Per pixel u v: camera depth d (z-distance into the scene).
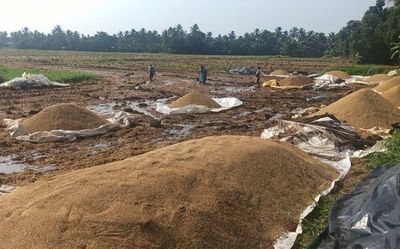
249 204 5.27
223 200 5.07
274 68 41.66
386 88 18.84
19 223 4.57
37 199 4.96
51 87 22.16
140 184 4.99
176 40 88.81
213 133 11.80
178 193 4.97
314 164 7.32
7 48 98.81
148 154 6.07
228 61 53.84
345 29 73.38
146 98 18.98
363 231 4.38
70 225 4.39
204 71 26.00
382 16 58.72
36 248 4.21
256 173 5.84
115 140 10.85
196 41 89.56
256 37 94.25
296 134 9.90
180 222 4.62
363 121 11.43
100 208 4.61
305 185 6.32
